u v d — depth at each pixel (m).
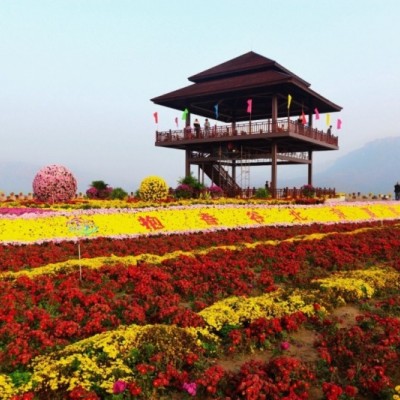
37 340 5.74
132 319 6.57
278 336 6.27
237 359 5.63
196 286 8.23
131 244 12.88
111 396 4.42
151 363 4.98
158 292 8.02
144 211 16.89
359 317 6.82
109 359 4.92
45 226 13.98
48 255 10.80
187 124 33.75
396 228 17.34
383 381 4.79
